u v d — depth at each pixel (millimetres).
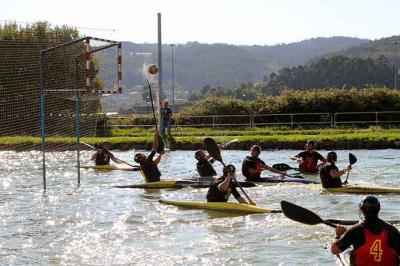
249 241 13352
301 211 11266
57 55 31500
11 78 36312
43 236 14336
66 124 35812
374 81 181125
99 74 26172
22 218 16469
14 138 36406
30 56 36156
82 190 21297
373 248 9219
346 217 15594
